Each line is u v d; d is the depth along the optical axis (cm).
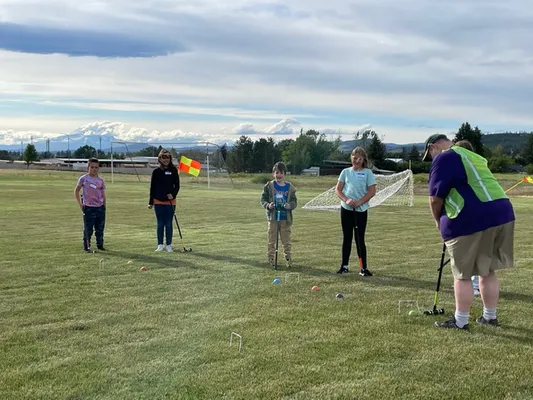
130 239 1220
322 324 562
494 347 497
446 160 549
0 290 706
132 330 539
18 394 394
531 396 397
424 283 766
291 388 407
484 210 534
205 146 5541
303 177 5984
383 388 408
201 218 1731
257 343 503
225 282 763
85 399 388
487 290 567
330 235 1309
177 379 421
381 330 544
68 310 610
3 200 2439
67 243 1141
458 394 399
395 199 2419
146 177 6056
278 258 972
